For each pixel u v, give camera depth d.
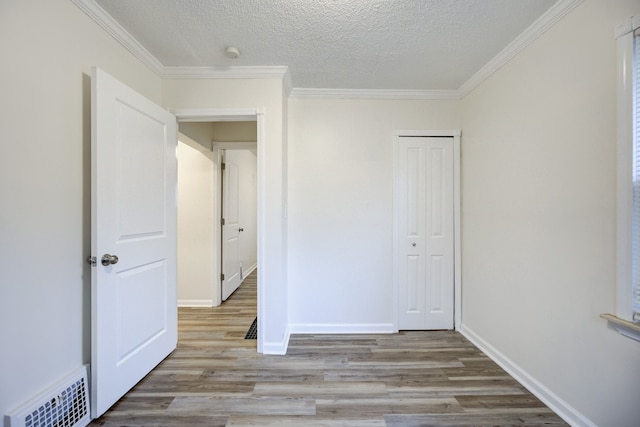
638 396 1.20
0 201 1.12
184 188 3.46
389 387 1.80
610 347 1.30
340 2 1.54
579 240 1.45
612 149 1.29
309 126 2.66
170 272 2.18
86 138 1.52
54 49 1.34
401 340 2.50
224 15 1.65
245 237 4.96
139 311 1.82
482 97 2.33
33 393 1.25
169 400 1.66
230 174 3.95
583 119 1.43
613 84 1.29
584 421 1.42
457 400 1.68
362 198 2.67
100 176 1.49
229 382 1.85
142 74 2.04
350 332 2.66
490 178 2.22
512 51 1.92
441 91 2.64
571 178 1.50
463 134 2.64
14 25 1.17
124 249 1.68
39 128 1.27
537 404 1.65
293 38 1.88
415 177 2.69
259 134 2.27
